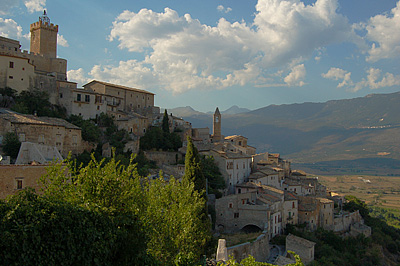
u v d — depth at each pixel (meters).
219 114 141.00
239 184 88.12
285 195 86.56
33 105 84.38
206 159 91.88
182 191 35.62
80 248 19.08
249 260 27.23
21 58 87.00
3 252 16.22
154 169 84.06
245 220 71.44
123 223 22.55
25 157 44.50
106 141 92.06
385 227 112.75
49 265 17.62
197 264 28.39
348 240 86.31
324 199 93.44
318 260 69.50
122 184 25.19
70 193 22.94
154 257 25.00
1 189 31.38
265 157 114.00
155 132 102.19
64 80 105.00
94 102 98.25
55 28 111.69
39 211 18.02
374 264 80.31
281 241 71.56
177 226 30.48
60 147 75.00
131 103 120.81
